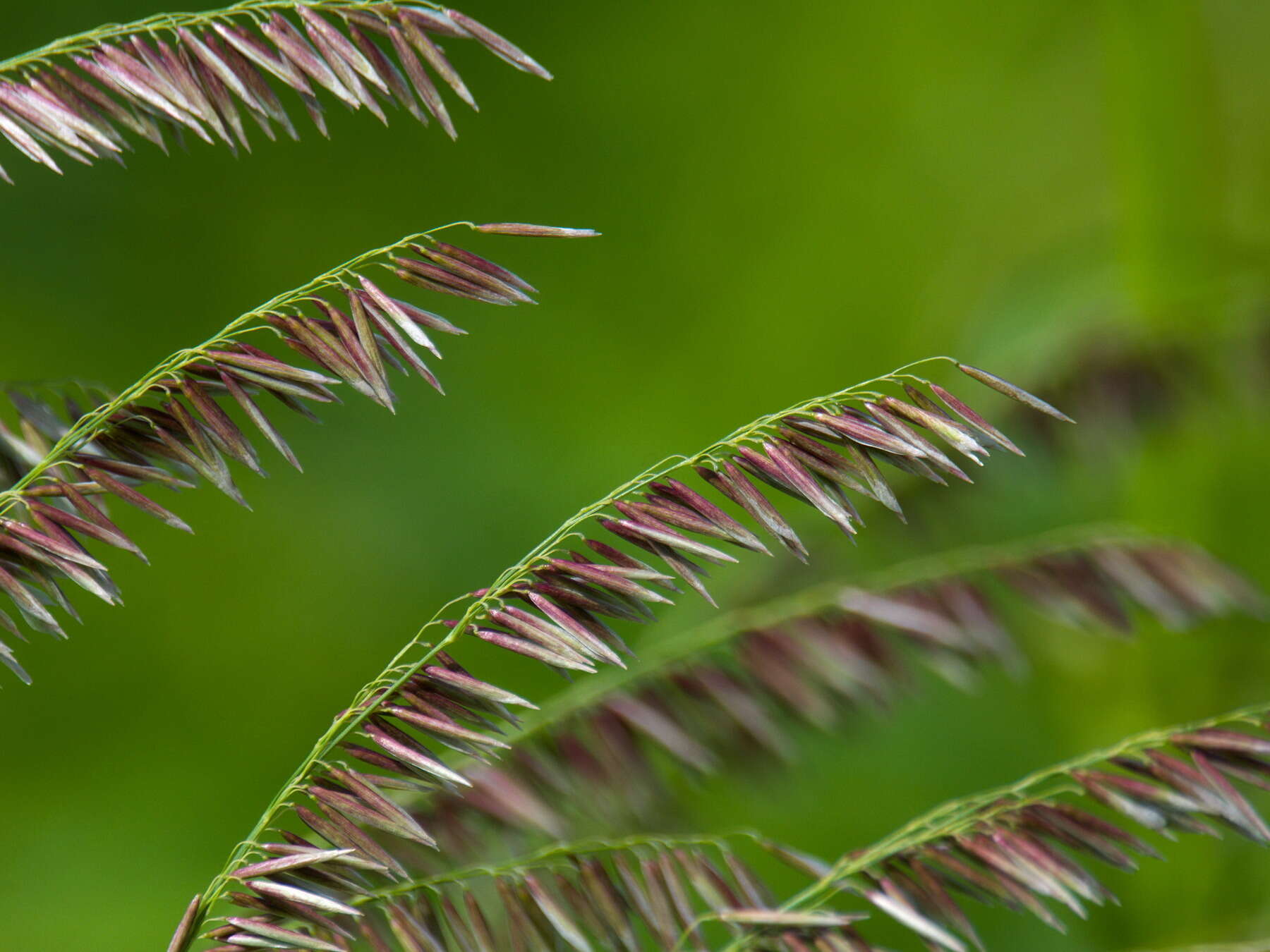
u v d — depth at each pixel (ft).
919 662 1.82
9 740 3.72
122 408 1.51
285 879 1.52
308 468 4.18
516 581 1.52
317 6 1.52
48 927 3.43
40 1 4.04
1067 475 2.35
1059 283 2.80
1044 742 3.11
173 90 1.52
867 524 2.06
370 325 1.51
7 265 4.17
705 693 1.69
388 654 4.05
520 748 1.67
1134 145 2.33
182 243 4.44
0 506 1.51
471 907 1.55
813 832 3.16
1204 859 2.22
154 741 3.84
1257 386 2.25
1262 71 2.76
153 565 3.98
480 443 4.42
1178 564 1.72
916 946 2.74
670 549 1.51
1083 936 2.34
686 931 1.56
